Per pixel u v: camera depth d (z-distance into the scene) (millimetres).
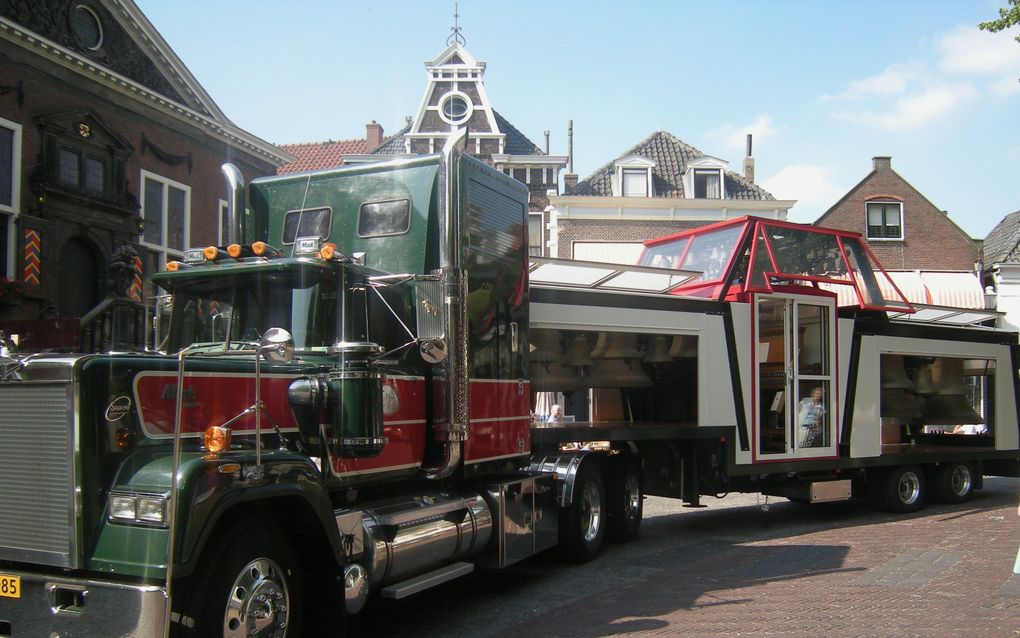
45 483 3906
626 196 30188
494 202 6879
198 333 5637
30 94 14164
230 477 4039
